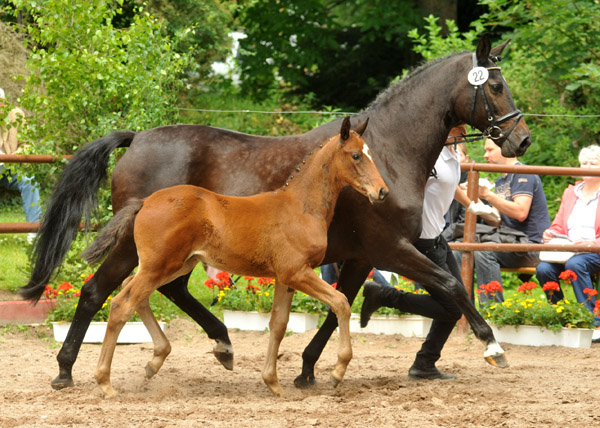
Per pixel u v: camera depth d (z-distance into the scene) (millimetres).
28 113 14719
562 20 18641
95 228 11539
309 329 11859
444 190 8812
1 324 11281
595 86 17891
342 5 27109
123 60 12227
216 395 7836
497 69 8406
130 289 7199
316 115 23938
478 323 8125
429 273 8086
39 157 11430
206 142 8164
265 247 7309
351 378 8906
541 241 12727
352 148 7430
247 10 25938
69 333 7848
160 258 7133
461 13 26875
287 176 8039
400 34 25297
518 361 10234
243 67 25844
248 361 9867
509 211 12406
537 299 12258
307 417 6629
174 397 7613
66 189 8172
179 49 21469
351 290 8641
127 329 10906
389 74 26375
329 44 25484
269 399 7598
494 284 11531
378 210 8023
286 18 25688
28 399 7309
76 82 11844
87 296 7797
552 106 20109
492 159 12844
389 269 8211
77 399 7273
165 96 12383
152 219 7148
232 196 7836
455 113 8469
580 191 12523
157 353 8156
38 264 8258
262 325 11664
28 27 12281
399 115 8414
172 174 8031
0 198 18969
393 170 8227
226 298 11836
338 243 8258
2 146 13406
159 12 21500
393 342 11453
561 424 6363
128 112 12156
